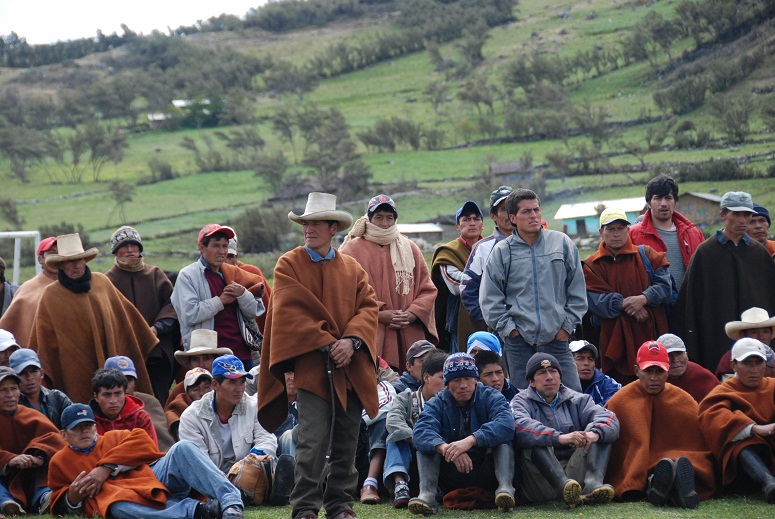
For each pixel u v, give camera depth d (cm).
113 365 881
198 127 15162
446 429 747
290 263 651
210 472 714
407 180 9256
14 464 762
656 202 1031
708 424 773
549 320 814
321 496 625
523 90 13550
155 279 1063
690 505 709
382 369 897
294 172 11100
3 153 13150
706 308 969
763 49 9775
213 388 852
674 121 9181
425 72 16312
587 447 753
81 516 720
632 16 15625
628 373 968
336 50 18038
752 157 6425
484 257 932
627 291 976
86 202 10475
